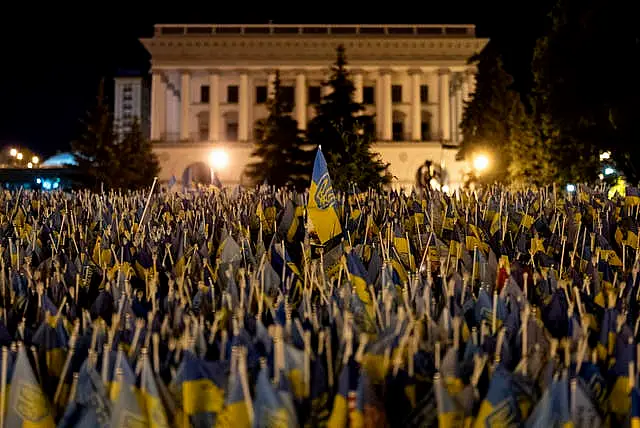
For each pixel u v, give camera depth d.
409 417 4.96
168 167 106.62
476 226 10.73
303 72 109.25
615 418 5.13
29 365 5.05
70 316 6.80
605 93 36.97
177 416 5.05
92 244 10.69
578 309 6.35
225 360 5.41
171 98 112.50
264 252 8.61
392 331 5.80
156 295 7.35
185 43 108.44
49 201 18.34
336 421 4.81
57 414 5.46
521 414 4.82
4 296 7.32
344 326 5.63
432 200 13.40
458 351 5.68
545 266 8.65
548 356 5.44
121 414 4.87
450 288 6.60
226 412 4.79
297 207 11.49
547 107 42.03
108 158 72.06
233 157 106.81
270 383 4.69
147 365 4.95
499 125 70.06
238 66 108.88
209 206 15.47
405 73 111.69
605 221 11.31
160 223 13.22
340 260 8.34
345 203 14.84
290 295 7.58
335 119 52.16
